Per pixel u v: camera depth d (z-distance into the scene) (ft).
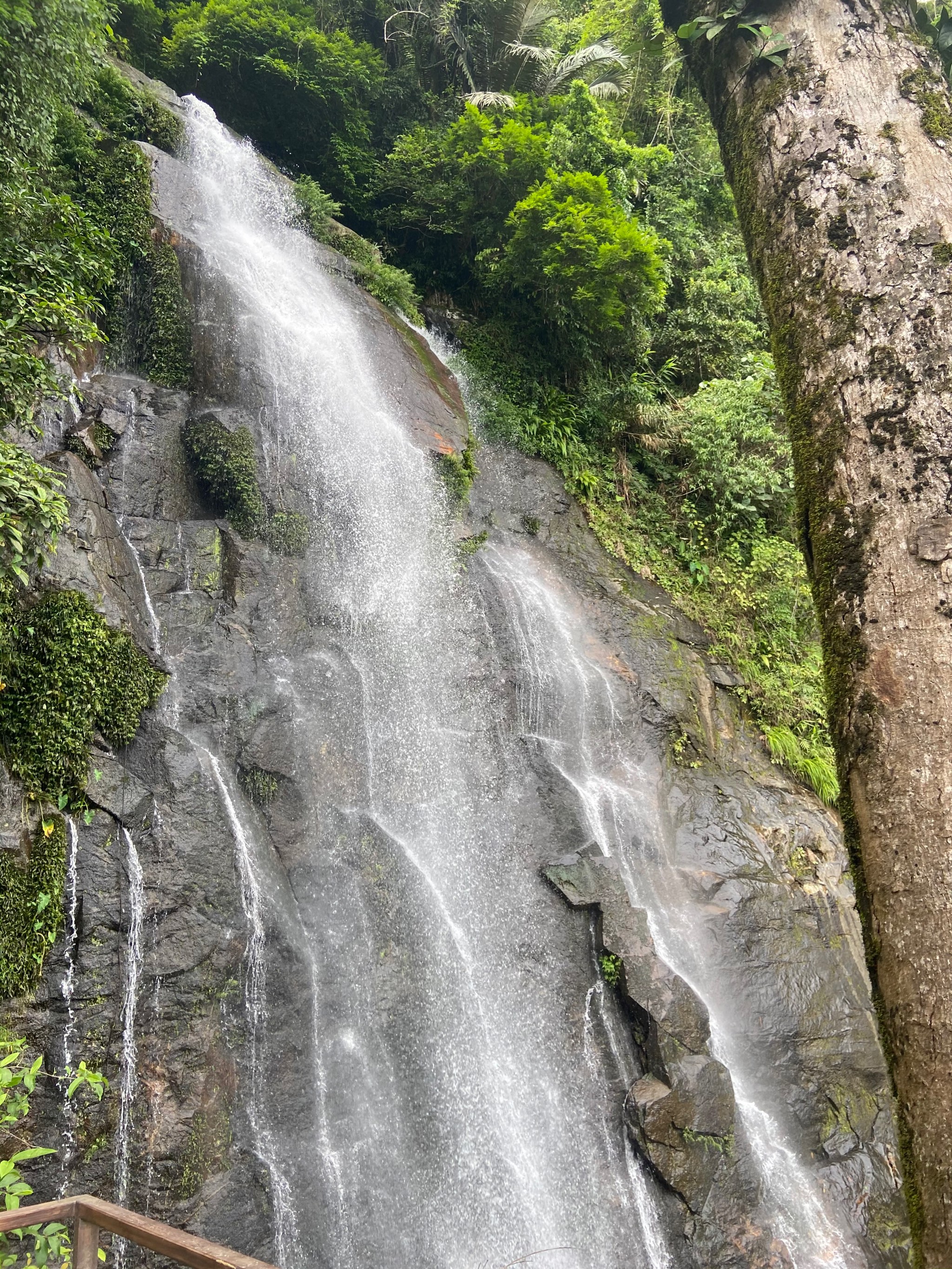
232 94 45.01
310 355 30.78
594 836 26.20
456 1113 19.93
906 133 6.61
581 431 43.75
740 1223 20.11
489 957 22.54
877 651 5.50
